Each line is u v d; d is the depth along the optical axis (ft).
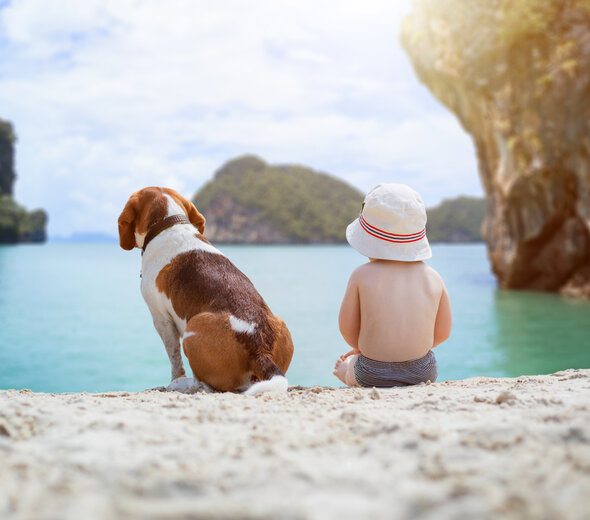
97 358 29.89
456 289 70.28
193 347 10.77
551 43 58.03
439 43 68.08
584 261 61.62
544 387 9.14
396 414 7.14
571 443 5.49
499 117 63.46
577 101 56.18
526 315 45.34
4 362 28.78
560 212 61.41
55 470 4.92
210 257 11.91
